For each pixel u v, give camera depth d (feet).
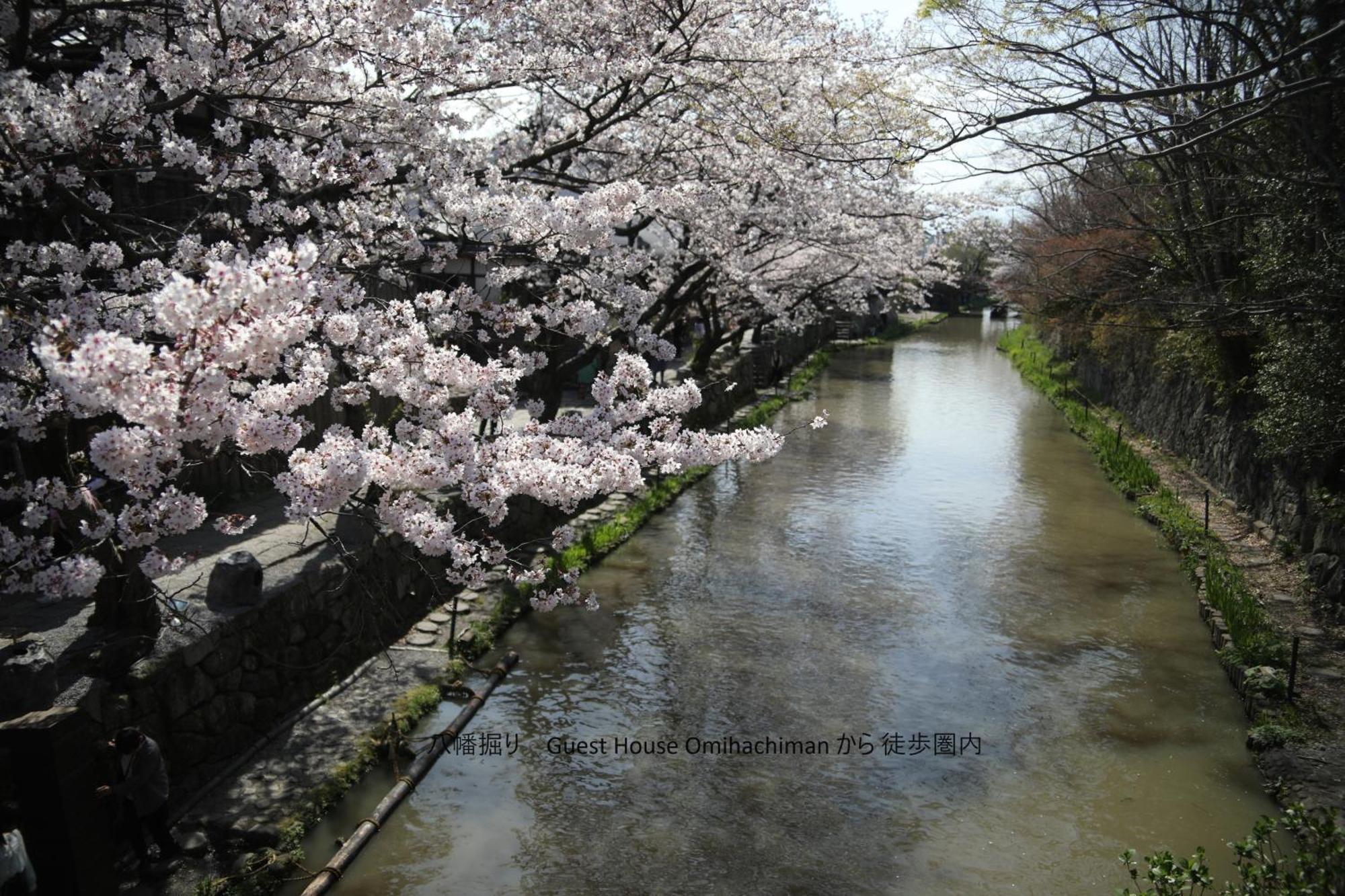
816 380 110.52
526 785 25.35
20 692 18.80
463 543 22.41
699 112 36.86
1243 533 44.47
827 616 37.47
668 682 31.42
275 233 23.52
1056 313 76.69
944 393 102.12
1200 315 40.55
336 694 28.30
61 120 16.65
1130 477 57.00
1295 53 20.17
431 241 28.45
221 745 24.22
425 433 19.15
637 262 34.86
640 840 23.17
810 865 22.33
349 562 23.39
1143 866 22.49
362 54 22.85
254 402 15.40
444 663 30.81
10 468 23.93
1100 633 36.19
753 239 59.82
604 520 47.55
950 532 49.52
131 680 21.48
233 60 21.13
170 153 19.66
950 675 32.45
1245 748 27.78
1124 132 40.16
